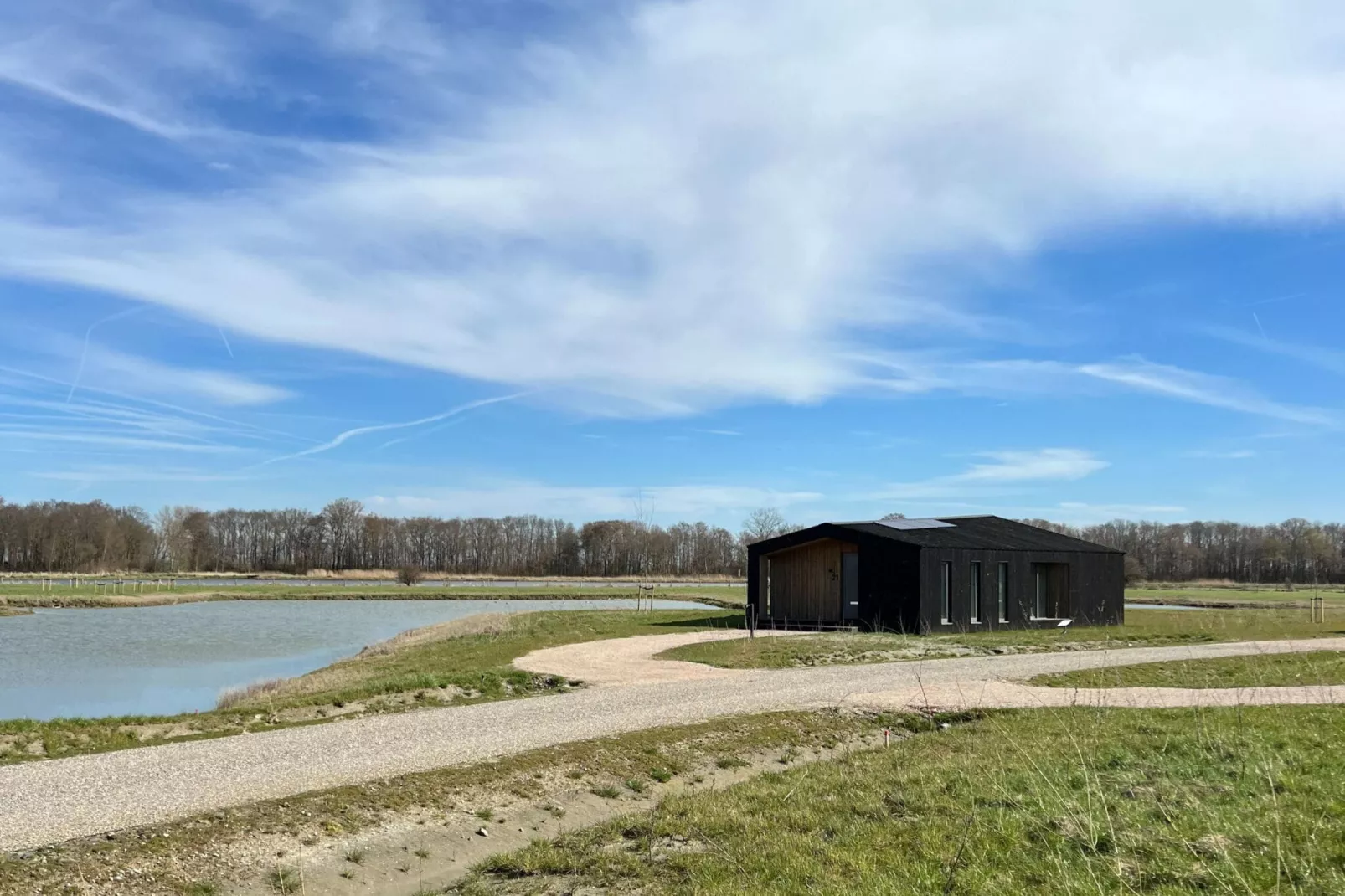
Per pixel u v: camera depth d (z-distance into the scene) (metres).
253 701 18.27
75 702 21.14
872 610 30.41
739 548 105.56
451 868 8.49
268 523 109.31
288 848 8.24
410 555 113.00
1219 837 7.76
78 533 91.44
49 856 7.34
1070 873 7.09
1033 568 33.66
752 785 10.76
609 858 8.40
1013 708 15.02
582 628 30.20
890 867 7.55
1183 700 15.45
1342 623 33.09
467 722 13.53
